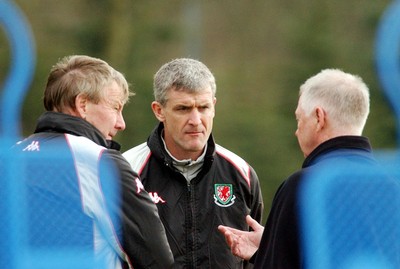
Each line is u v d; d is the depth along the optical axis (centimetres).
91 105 1216
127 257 1174
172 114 1395
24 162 1151
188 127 1391
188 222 1412
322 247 1141
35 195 1147
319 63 7738
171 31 7412
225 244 1415
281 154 7019
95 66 1230
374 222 1143
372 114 7119
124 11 7069
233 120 7175
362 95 1184
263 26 8144
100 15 7262
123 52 6981
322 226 1143
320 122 1183
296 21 7931
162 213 1412
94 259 1149
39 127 1197
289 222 1147
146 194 1191
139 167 1433
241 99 7569
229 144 7062
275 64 7806
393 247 1141
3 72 6462
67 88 1206
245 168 1459
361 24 7956
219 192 1432
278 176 6931
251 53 8112
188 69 1395
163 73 1409
